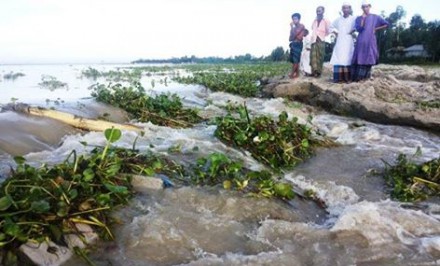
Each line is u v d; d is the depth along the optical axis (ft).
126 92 25.25
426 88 30.96
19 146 15.10
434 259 9.02
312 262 8.87
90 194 10.09
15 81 48.49
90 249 8.86
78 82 48.67
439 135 22.35
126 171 12.57
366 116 25.76
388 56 130.82
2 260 7.95
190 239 9.57
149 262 8.66
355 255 9.13
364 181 14.70
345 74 31.48
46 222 8.81
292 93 32.04
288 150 16.60
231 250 9.34
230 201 11.53
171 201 11.35
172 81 51.01
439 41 115.14
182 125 21.90
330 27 34.86
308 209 12.14
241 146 17.15
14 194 9.33
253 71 65.77
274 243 9.64
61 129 17.67
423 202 12.52
